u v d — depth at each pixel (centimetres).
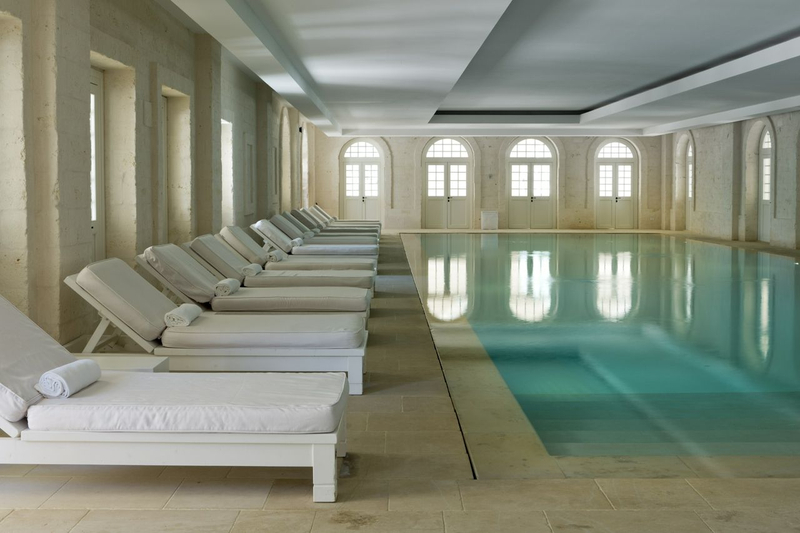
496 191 2353
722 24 909
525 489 350
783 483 356
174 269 648
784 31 951
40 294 531
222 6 616
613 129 2052
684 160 2242
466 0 658
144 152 777
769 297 984
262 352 512
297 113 1841
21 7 495
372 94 1284
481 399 528
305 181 2189
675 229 2266
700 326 795
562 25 908
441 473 371
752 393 550
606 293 1016
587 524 311
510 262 1387
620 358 655
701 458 410
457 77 1083
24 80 502
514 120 1856
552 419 483
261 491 346
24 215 510
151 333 516
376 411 472
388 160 2328
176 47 887
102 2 665
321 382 372
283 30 788
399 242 1842
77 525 310
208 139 973
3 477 361
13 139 504
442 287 1060
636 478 369
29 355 374
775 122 1691
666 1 802
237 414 332
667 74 1284
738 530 305
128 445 335
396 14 712
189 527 309
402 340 688
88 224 583
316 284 777
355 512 324
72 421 334
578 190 2348
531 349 686
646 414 496
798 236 1619
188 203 949
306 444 333
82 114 566
